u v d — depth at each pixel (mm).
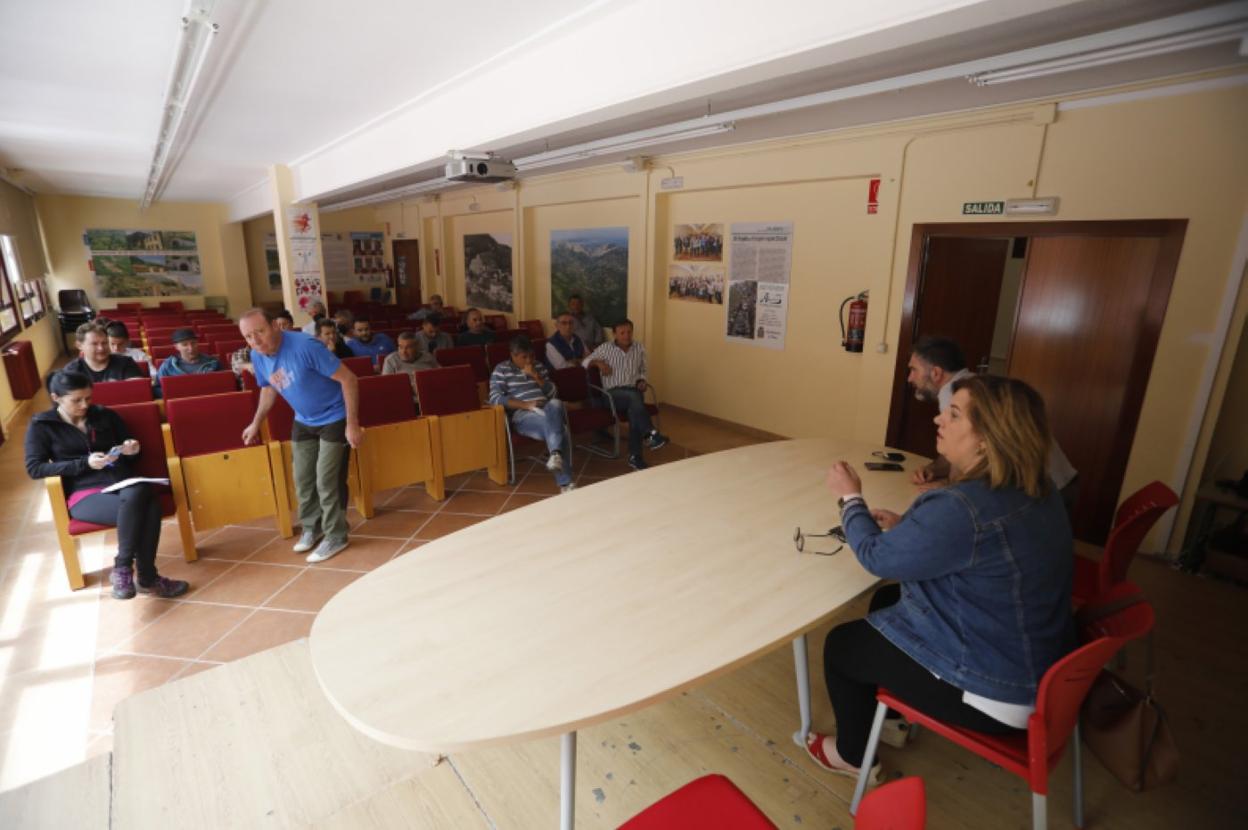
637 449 4992
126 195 11438
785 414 5727
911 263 4480
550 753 1994
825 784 1885
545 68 3205
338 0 2605
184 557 3416
